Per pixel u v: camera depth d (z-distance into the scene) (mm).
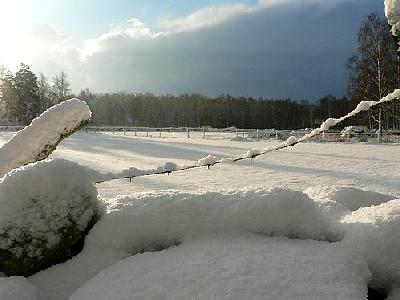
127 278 1960
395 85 32562
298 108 102812
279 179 12289
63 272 2188
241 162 17109
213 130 54438
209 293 1800
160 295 1833
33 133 2787
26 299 1988
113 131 56656
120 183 11273
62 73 80125
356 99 38312
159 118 107250
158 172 2611
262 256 1998
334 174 13234
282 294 1781
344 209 2867
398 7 2277
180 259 2037
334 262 1977
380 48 34906
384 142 31422
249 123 104375
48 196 2230
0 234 2156
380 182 11367
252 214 2289
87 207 2334
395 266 2102
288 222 2293
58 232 2221
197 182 11680
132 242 2287
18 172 2258
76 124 2861
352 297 1768
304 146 26719
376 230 2174
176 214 2307
